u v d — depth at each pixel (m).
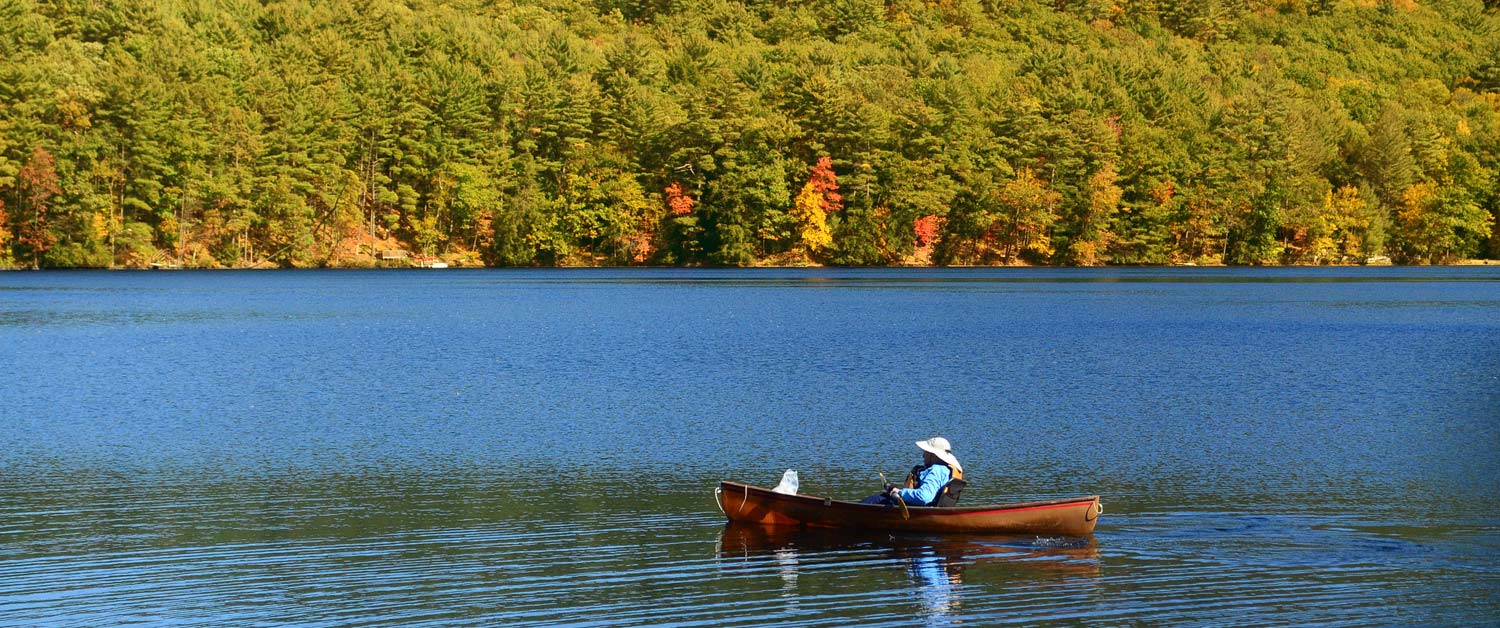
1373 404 81.69
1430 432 70.00
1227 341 128.62
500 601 39.00
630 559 43.75
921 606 38.19
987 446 66.19
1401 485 55.12
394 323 155.88
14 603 38.75
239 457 63.66
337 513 51.03
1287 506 51.00
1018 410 79.25
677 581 41.03
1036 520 45.59
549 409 80.12
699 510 51.41
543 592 39.91
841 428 72.31
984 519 45.84
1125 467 60.12
